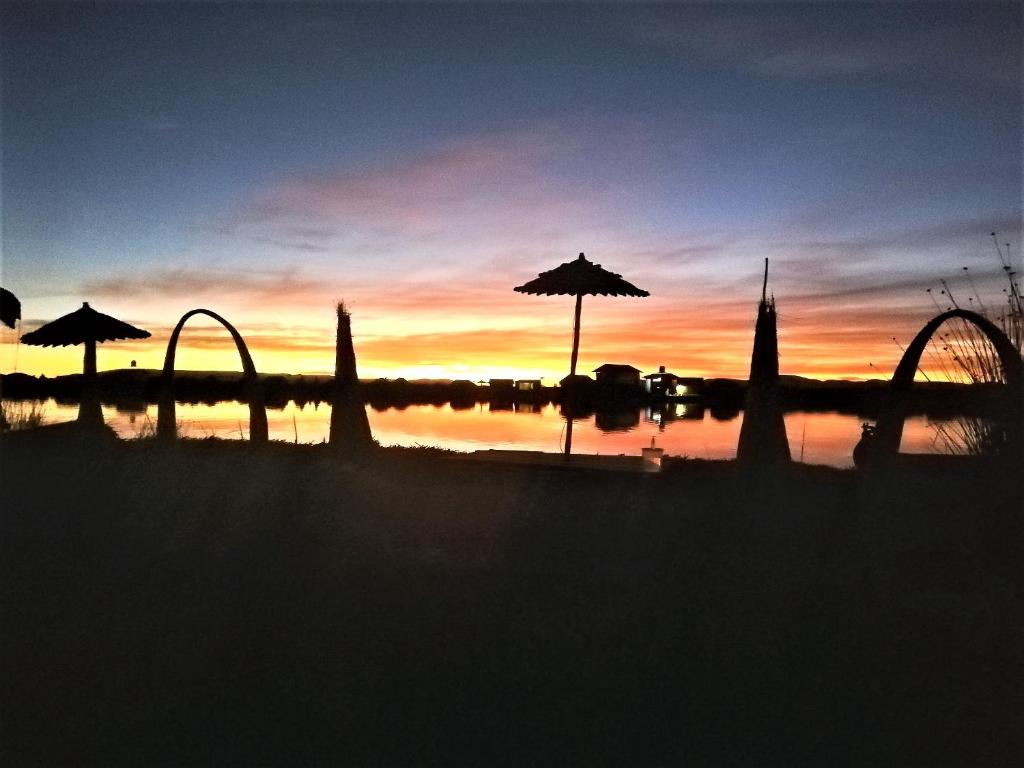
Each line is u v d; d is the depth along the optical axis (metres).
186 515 7.12
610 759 3.45
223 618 4.99
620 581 5.49
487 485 8.22
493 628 4.78
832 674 4.15
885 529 5.83
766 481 7.09
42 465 9.28
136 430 13.43
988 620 4.69
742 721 3.73
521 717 3.79
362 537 6.52
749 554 5.80
